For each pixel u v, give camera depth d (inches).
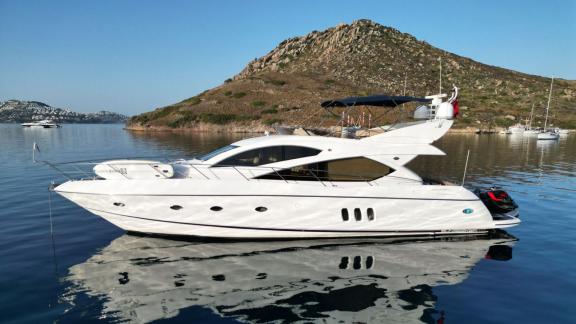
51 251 313.9
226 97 3440.0
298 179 338.3
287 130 420.5
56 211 440.1
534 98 3666.3
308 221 330.6
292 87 3560.5
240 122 2864.2
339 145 346.9
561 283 265.7
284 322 209.3
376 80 3735.2
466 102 3412.9
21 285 251.8
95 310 219.9
